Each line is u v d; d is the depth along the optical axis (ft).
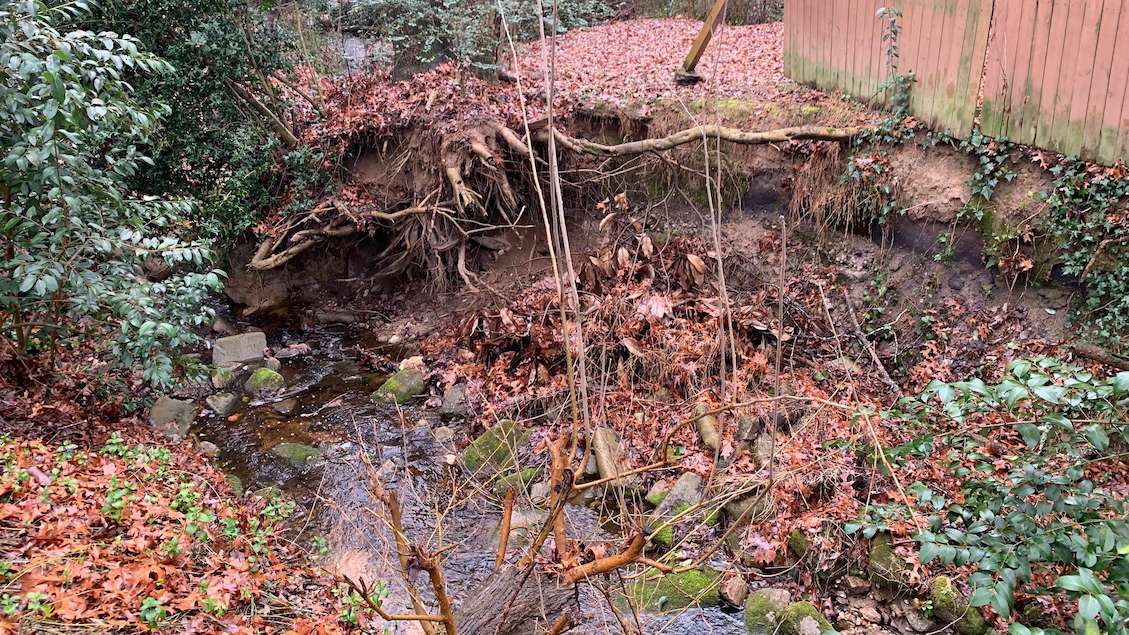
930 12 26.11
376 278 39.06
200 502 20.24
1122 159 21.67
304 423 29.01
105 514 17.54
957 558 13.34
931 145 26.76
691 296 30.22
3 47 17.22
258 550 19.19
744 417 23.89
